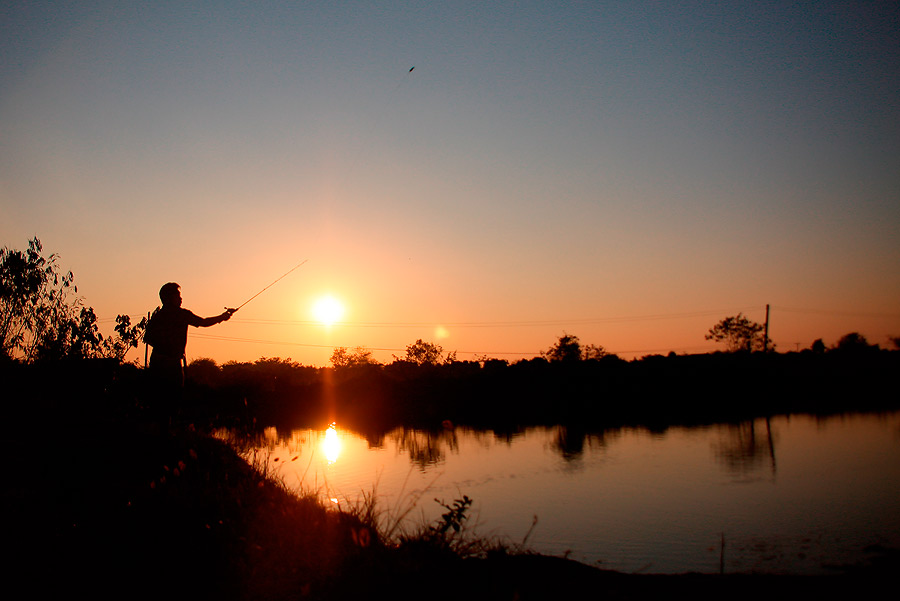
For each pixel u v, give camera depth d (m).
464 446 28.02
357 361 90.62
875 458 24.27
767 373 59.88
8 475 7.61
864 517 14.62
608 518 14.24
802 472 21.16
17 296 16.11
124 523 5.79
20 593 4.41
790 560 11.01
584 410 50.91
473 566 5.66
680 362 63.50
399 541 6.47
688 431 35.00
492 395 57.00
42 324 16.23
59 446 9.21
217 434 11.44
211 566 5.00
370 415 48.62
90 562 4.98
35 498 6.59
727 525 13.74
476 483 18.11
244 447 10.36
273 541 5.56
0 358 15.57
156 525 5.74
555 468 21.59
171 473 7.70
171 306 9.63
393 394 53.62
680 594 6.32
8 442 9.52
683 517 14.42
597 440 30.88
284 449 14.21
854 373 62.44
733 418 42.84
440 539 6.07
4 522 5.71
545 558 7.26
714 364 62.16
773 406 52.34
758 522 14.09
